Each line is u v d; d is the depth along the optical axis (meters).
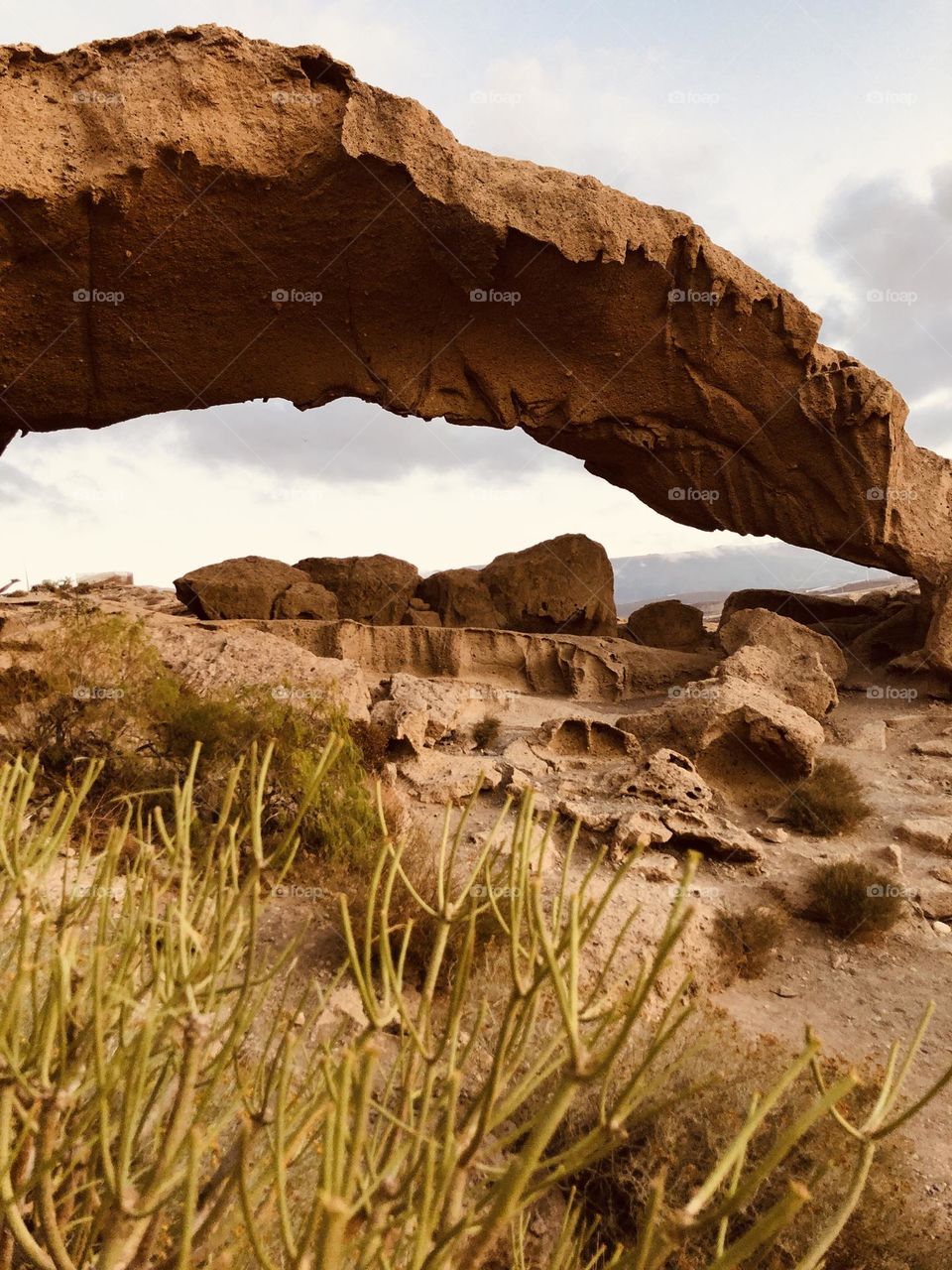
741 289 18.03
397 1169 1.37
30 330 15.57
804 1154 4.47
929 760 15.84
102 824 6.73
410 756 12.46
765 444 20.27
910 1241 4.41
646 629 24.69
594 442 20.55
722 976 8.39
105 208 14.24
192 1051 1.22
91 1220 1.41
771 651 17.75
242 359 17.23
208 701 9.50
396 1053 5.14
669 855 10.55
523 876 1.47
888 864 11.08
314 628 18.89
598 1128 1.17
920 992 8.52
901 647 22.00
